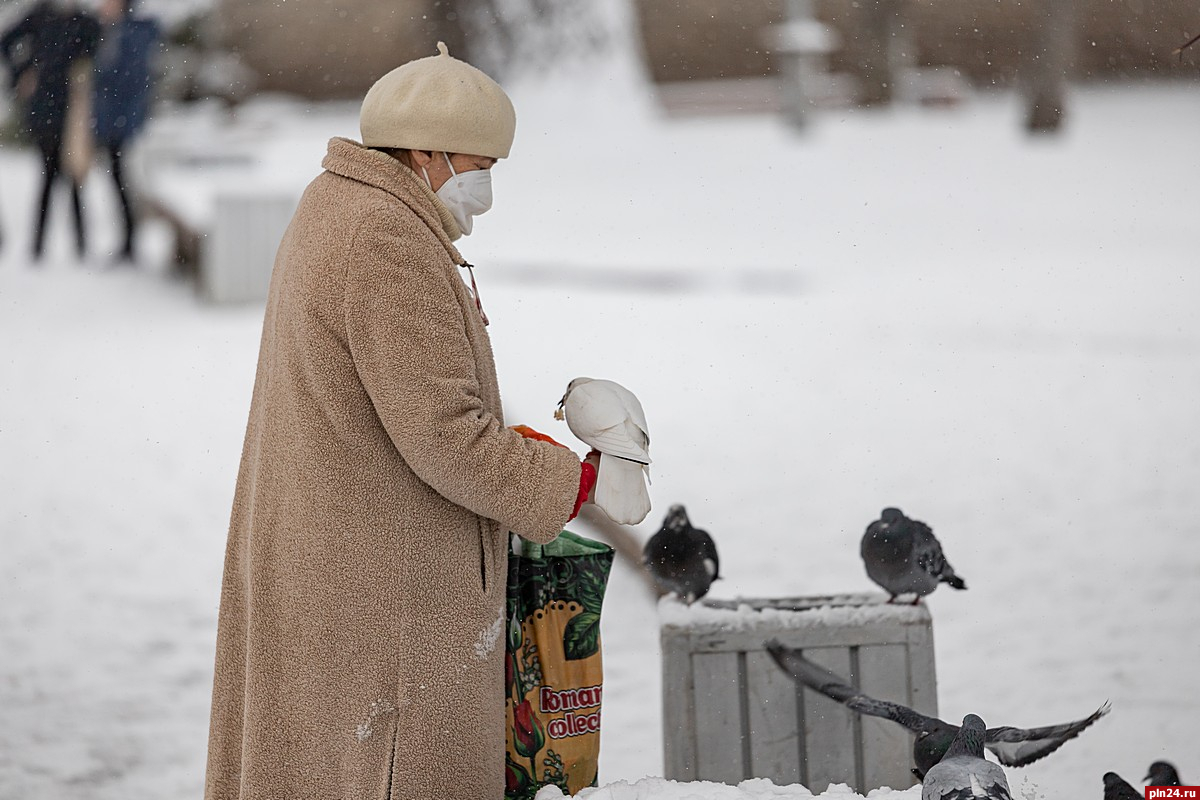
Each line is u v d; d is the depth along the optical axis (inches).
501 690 218.1
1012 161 1652.3
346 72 2118.6
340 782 208.2
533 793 230.2
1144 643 382.9
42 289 946.1
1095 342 778.8
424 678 206.5
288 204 905.5
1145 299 896.9
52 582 455.5
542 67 1910.7
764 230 1224.8
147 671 388.2
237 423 647.1
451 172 210.7
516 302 904.9
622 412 211.2
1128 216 1256.2
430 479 200.2
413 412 197.0
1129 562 450.3
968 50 2397.9
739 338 799.1
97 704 365.1
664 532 283.7
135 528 510.3
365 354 199.0
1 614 427.5
